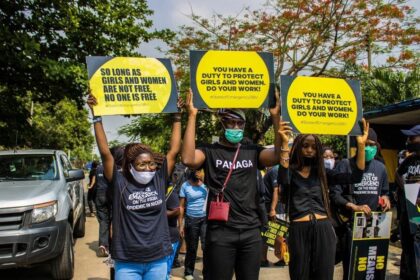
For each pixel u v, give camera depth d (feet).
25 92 40.47
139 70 12.93
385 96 53.52
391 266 23.41
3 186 22.43
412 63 59.00
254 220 11.99
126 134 72.28
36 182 23.44
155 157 13.26
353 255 15.88
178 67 66.59
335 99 14.15
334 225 16.80
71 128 110.63
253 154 12.51
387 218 16.24
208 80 12.94
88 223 43.93
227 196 11.93
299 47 64.44
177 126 13.14
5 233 19.49
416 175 17.30
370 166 17.31
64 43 38.40
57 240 20.84
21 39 33.68
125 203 11.69
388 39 59.98
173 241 16.79
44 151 27.61
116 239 11.64
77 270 24.41
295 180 13.96
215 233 11.80
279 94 13.24
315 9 61.62
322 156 13.93
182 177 23.22
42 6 37.91
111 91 12.64
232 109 12.44
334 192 16.83
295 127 13.73
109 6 41.06
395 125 40.22
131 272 11.56
